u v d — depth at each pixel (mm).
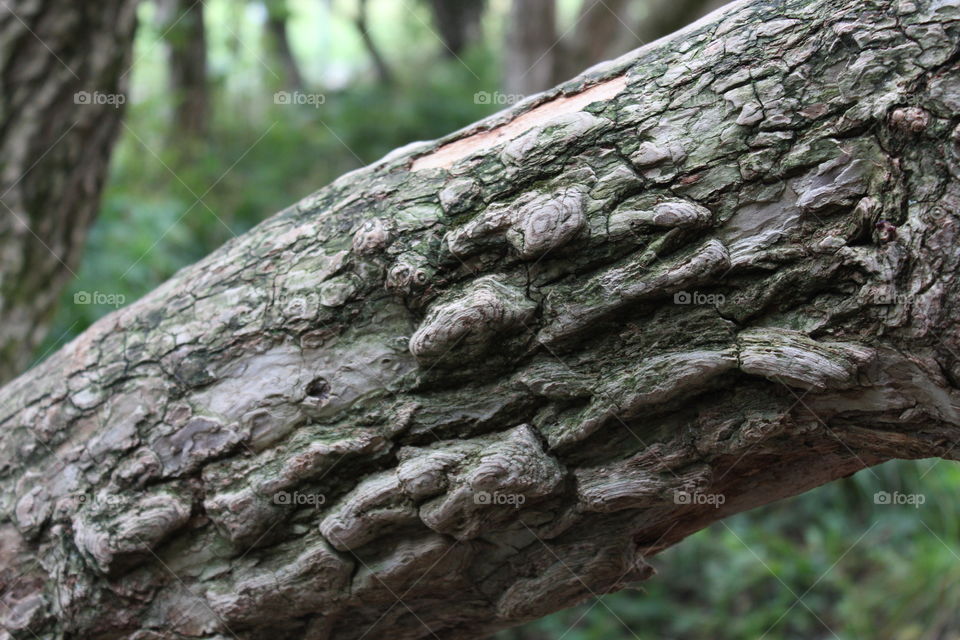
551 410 976
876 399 925
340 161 4324
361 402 997
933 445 941
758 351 925
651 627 2562
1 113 1494
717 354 935
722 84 946
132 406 1042
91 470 1049
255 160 4133
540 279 959
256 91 4680
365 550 1011
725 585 2631
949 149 887
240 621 1038
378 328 997
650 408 958
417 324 991
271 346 1016
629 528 1008
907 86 899
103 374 1060
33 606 1070
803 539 2820
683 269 929
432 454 981
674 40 986
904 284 896
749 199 929
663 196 941
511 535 1007
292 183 4137
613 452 979
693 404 963
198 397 1027
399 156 1033
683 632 2545
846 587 2516
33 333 1626
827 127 915
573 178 957
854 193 908
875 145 906
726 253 929
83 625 1058
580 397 966
